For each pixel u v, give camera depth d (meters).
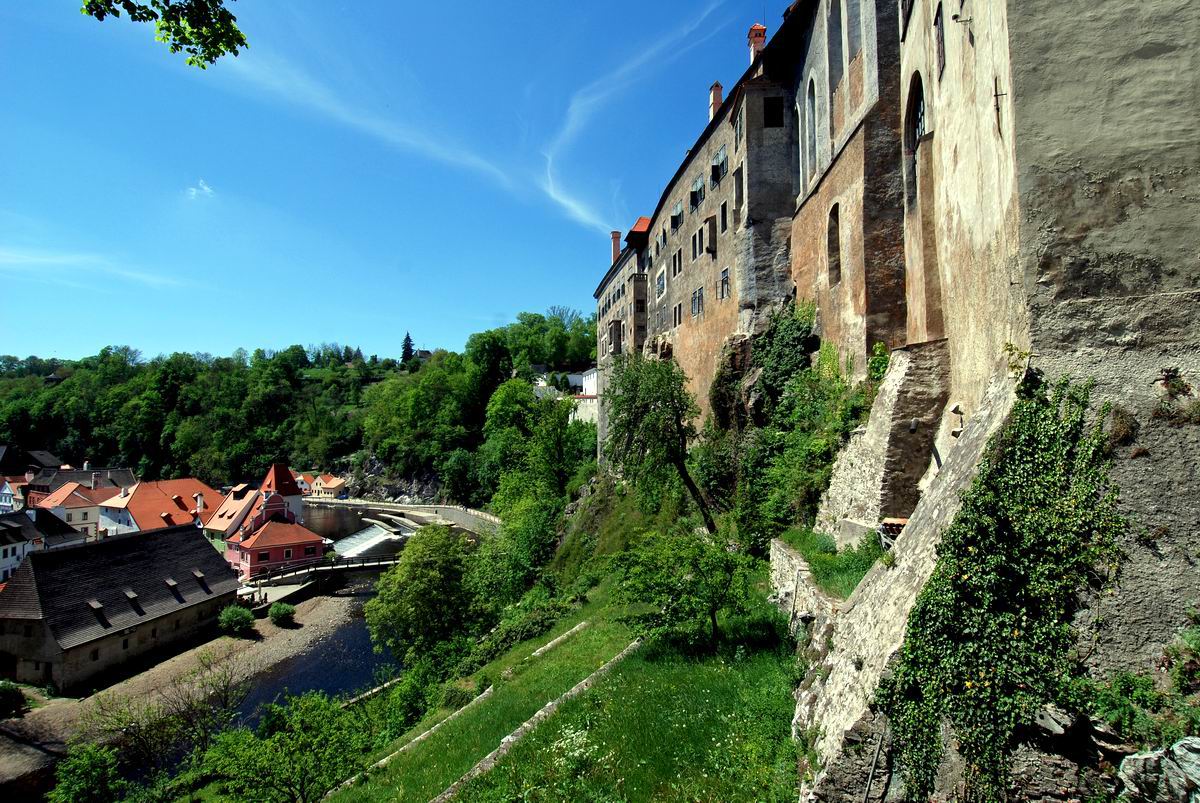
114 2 6.31
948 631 6.17
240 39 6.99
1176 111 6.64
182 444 113.44
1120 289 6.55
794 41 23.17
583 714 12.28
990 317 8.82
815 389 19.14
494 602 36.38
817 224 20.59
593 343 122.31
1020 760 5.64
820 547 13.90
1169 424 6.03
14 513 53.06
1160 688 5.38
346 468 117.38
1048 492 6.18
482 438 99.88
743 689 10.98
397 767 14.96
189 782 21.83
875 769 6.27
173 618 39.03
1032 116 6.92
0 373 183.62
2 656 32.38
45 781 24.69
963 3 9.80
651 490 25.31
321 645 38.28
